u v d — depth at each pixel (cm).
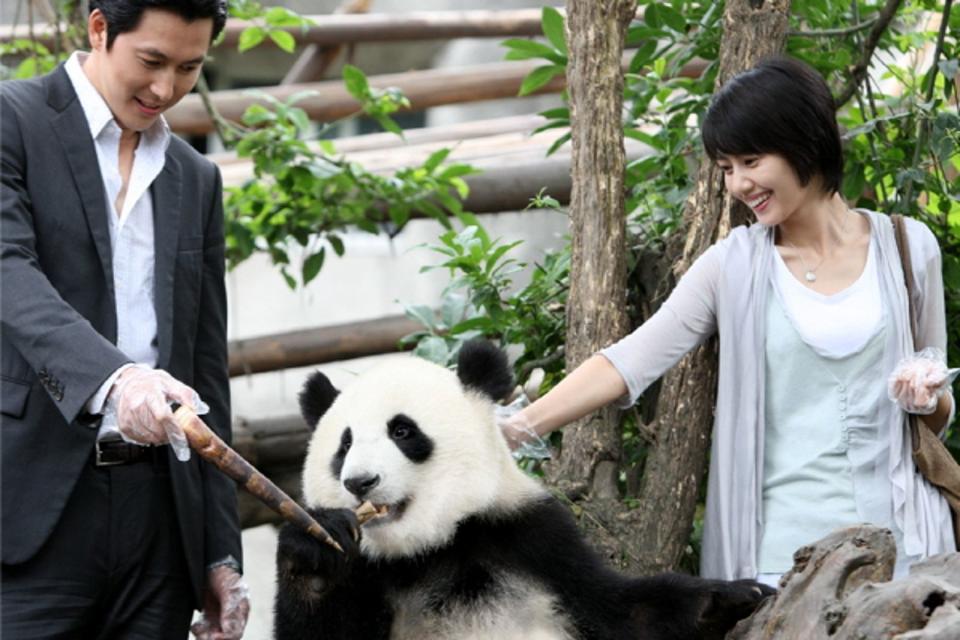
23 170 437
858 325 476
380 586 454
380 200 870
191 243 468
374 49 1541
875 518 475
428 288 1441
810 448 481
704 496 633
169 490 463
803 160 473
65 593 446
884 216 497
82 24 849
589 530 554
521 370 639
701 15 667
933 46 746
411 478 441
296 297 1441
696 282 503
